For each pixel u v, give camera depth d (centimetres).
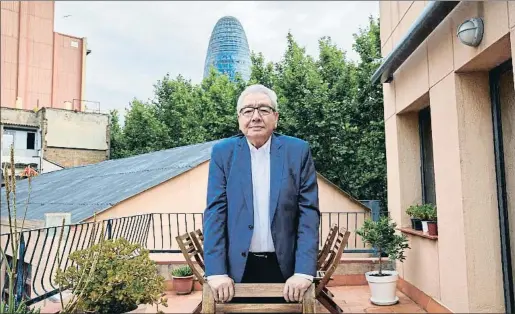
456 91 384
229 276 193
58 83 3450
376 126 1211
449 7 368
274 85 1388
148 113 2247
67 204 943
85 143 2544
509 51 336
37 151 2377
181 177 857
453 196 391
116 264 318
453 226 392
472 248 370
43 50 3388
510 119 358
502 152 371
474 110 381
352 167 1222
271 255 203
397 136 559
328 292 379
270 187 200
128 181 996
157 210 820
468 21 342
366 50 1272
